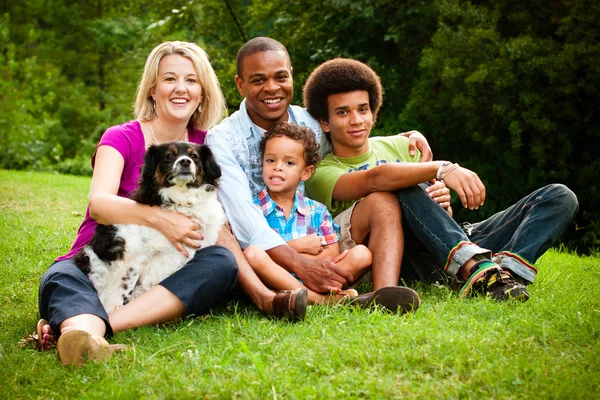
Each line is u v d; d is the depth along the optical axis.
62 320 2.96
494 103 10.27
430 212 3.76
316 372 2.57
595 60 9.53
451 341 2.75
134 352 2.73
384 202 3.81
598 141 10.70
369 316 3.14
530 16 10.88
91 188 3.50
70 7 24.61
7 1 24.98
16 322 3.59
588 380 2.40
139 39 21.56
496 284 3.58
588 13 9.83
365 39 12.05
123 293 3.36
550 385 2.35
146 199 3.48
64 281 3.16
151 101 3.96
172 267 3.40
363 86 4.20
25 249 5.32
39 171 16.02
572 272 4.76
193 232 3.42
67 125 23.75
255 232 3.71
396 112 11.95
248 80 4.16
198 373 2.59
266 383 2.44
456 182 3.69
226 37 14.93
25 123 17.09
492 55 10.45
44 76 23.31
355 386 2.43
